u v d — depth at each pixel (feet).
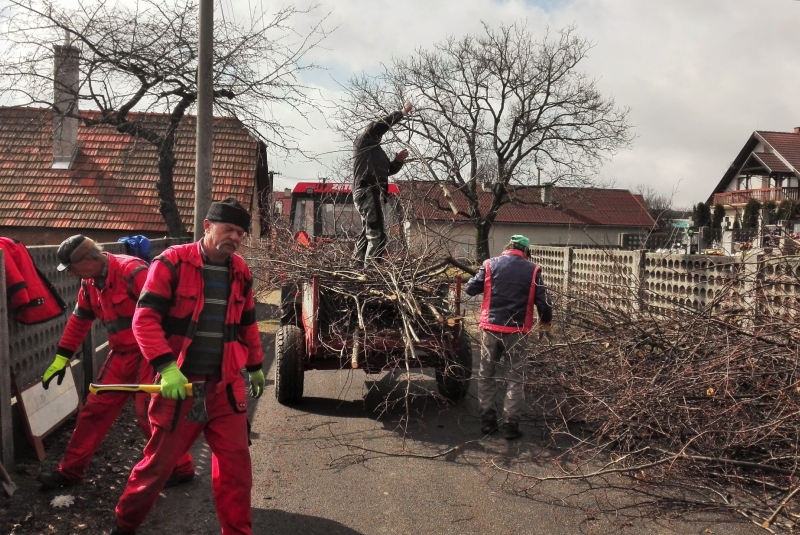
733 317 18.17
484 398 18.94
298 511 13.61
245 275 11.69
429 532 12.76
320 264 23.22
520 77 96.68
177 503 13.70
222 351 11.28
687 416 14.76
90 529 12.23
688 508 13.78
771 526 12.80
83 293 14.01
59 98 36.40
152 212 53.06
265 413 20.92
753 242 21.95
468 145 89.81
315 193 35.06
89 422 13.87
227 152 57.88
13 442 14.70
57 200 53.67
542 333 20.39
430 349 20.11
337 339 20.56
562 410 18.95
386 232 25.02
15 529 12.07
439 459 16.88
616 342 18.43
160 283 10.96
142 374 13.84
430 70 94.02
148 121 39.99
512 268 18.71
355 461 16.65
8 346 14.30
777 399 14.42
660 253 29.94
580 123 98.02
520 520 13.32
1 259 14.03
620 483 15.12
